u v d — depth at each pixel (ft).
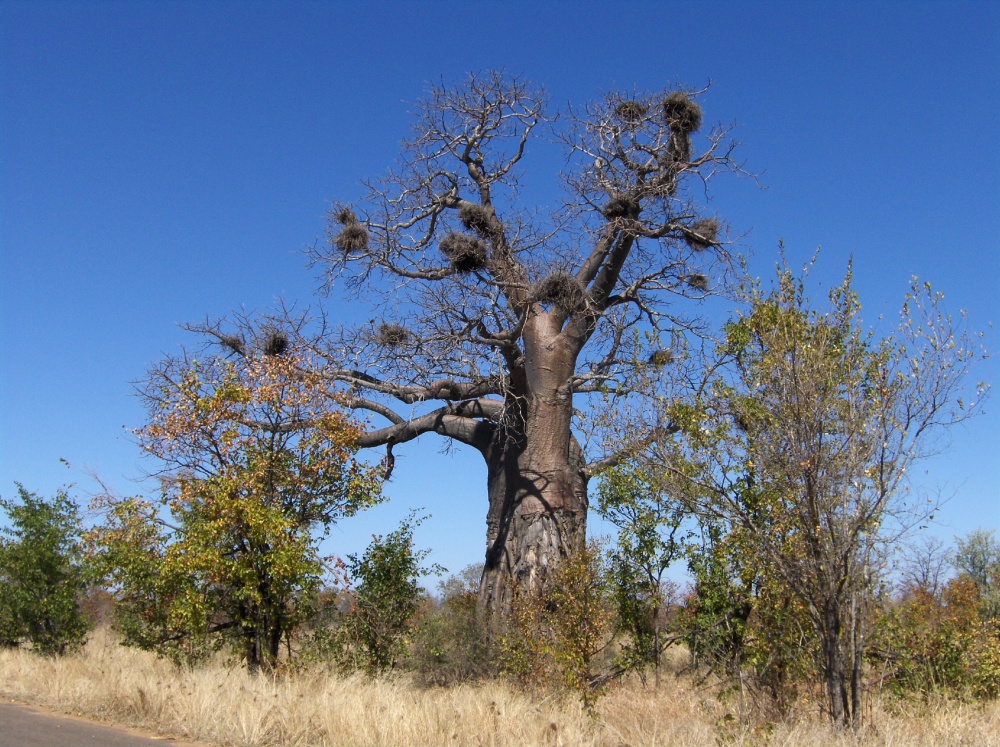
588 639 33.40
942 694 28.66
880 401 23.07
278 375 35.19
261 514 32.58
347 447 35.32
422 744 22.62
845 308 24.22
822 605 23.35
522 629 36.40
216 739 23.36
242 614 35.06
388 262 50.19
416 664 41.42
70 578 48.73
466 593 55.77
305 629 40.24
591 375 47.75
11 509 49.93
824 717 23.94
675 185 48.03
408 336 49.32
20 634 48.78
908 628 30.14
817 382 23.47
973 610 34.65
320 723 23.70
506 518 47.70
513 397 48.49
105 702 28.86
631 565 37.78
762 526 25.08
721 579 32.04
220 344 50.60
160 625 36.32
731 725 23.91
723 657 30.30
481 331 48.34
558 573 35.73
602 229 48.57
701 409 27.02
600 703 30.86
